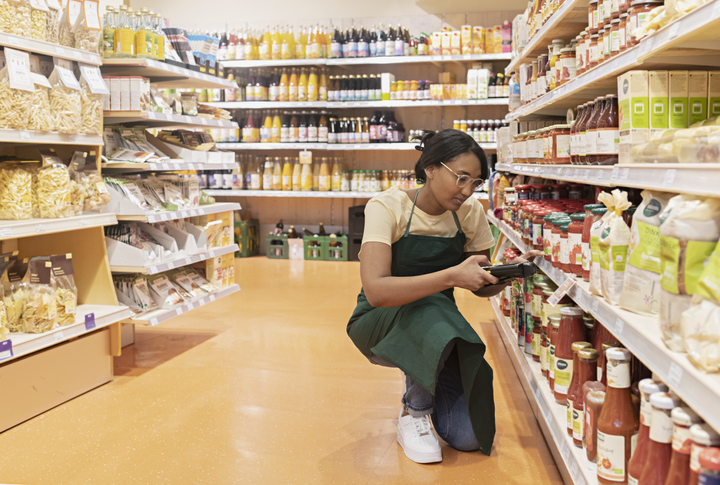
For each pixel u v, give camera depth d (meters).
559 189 3.10
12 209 2.58
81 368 2.83
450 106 7.16
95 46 2.97
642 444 1.25
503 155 4.40
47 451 2.22
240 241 7.49
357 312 2.32
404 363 1.99
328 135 7.10
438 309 2.03
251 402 2.71
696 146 1.18
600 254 1.56
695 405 0.96
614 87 2.11
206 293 3.84
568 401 1.79
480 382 2.09
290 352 3.49
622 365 1.42
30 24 2.60
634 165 1.43
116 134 3.49
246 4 7.64
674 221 1.13
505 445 2.26
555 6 2.52
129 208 3.14
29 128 2.58
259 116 7.58
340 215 7.70
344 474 2.03
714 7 1.06
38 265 2.66
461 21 7.01
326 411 2.60
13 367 2.46
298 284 5.61
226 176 7.41
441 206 2.12
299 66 7.37
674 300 1.12
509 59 6.55
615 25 1.74
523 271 1.89
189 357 3.41
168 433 2.38
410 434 2.16
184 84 4.11
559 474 2.02
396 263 2.18
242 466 2.09
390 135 6.89
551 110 3.34
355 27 7.34
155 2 7.90
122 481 1.99
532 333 2.60
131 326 3.72
